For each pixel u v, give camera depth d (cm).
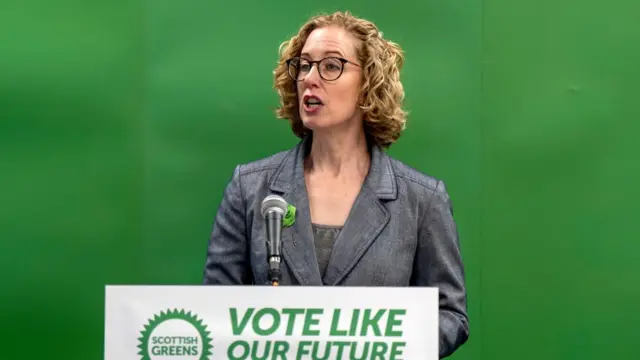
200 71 711
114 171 707
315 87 473
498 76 705
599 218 696
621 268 693
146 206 707
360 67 485
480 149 703
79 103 709
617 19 700
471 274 697
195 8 712
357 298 345
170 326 345
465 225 700
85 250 704
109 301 346
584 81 700
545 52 703
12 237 702
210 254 500
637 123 697
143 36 712
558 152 701
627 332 689
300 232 471
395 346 344
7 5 711
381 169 491
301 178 488
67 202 705
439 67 707
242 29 712
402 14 710
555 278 695
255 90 709
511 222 700
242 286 346
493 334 694
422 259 487
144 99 710
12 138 706
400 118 503
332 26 490
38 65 709
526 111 703
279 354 344
